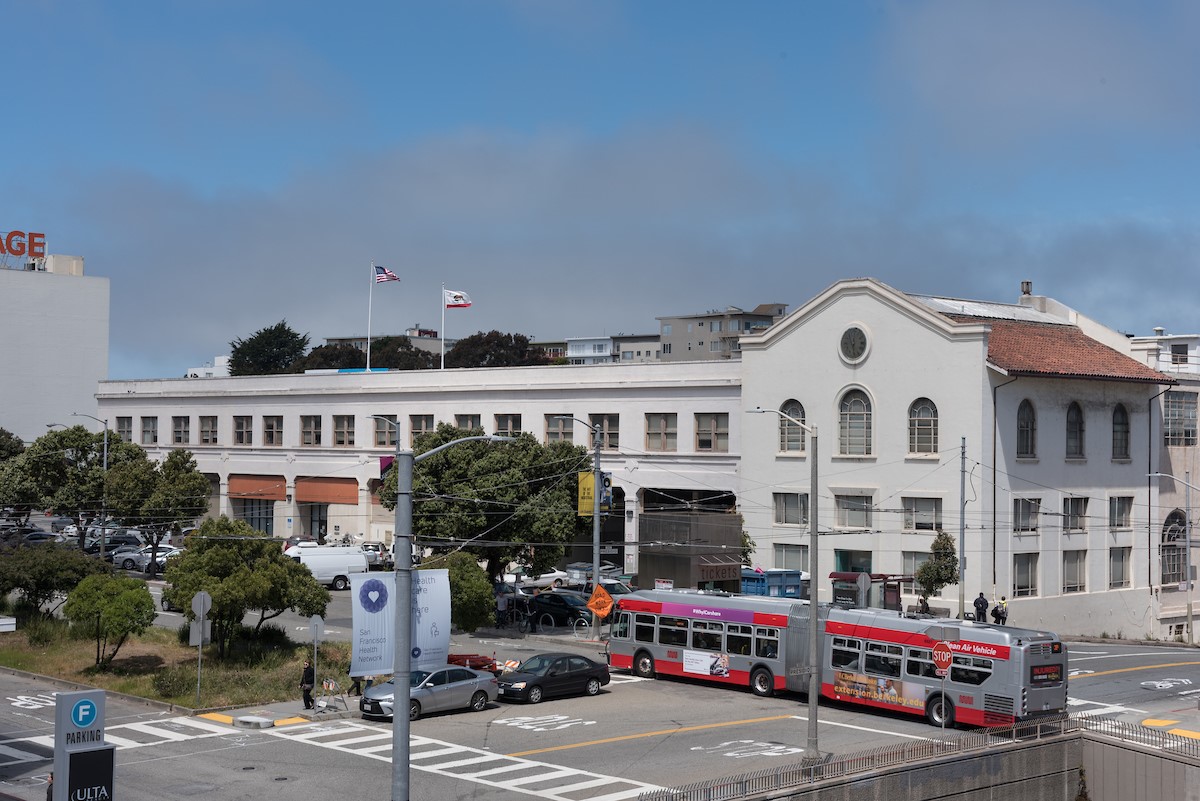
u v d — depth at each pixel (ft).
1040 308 259.60
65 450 279.69
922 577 199.11
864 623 137.90
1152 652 189.57
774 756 115.44
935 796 110.52
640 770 110.01
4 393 409.28
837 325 222.89
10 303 410.52
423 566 188.65
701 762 113.19
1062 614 217.36
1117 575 231.09
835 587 203.21
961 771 112.88
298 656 165.78
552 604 205.67
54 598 201.36
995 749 116.16
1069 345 234.17
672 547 208.44
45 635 177.58
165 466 282.15
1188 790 116.57
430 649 87.45
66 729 86.28
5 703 140.87
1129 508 233.55
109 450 286.25
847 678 138.10
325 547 249.75
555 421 266.36
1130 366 233.96
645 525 213.66
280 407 315.99
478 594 184.55
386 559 266.36
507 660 165.27
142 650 172.35
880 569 215.72
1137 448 234.79
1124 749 121.39
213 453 331.16
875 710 140.26
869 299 218.38
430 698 133.49
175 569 159.94
